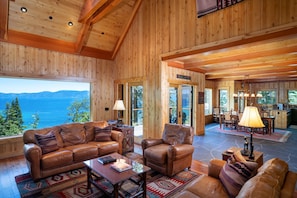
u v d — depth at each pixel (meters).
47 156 3.22
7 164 3.95
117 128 4.88
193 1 4.30
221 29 3.82
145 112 5.57
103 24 5.50
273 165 1.74
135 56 5.86
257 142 5.93
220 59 5.35
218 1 3.83
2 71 4.36
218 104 10.69
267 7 3.24
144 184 2.57
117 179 2.27
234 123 8.21
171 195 2.73
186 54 4.45
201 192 1.93
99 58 6.30
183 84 6.14
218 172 2.28
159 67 5.14
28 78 4.83
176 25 4.68
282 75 7.89
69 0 4.47
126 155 4.58
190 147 3.57
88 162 2.89
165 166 3.31
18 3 4.08
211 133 7.36
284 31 3.07
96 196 2.71
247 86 10.98
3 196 2.73
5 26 4.16
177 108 5.95
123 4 5.34
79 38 5.22
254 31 3.38
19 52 4.63
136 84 5.95
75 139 4.08
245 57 4.89
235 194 1.77
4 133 4.59
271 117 7.36
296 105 10.03
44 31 4.82
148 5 5.43
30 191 2.82
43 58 5.04
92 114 6.14
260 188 1.24
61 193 2.77
